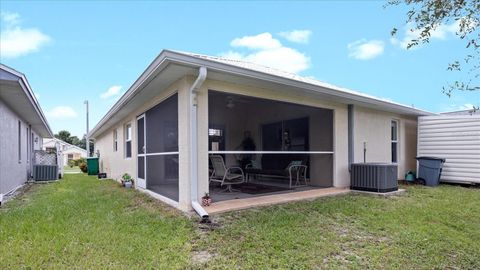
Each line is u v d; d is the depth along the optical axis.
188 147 5.10
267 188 7.66
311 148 8.47
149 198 6.62
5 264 2.99
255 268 2.95
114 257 3.17
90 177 14.12
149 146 7.71
